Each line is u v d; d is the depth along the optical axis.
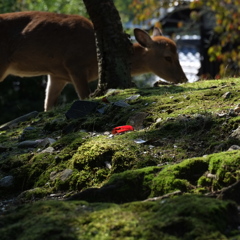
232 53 20.95
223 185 5.34
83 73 13.36
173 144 6.53
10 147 7.75
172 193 5.09
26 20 13.45
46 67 13.53
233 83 8.95
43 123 8.81
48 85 14.09
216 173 5.44
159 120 7.35
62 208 4.84
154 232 4.29
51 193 6.29
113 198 5.40
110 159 6.39
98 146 6.52
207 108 7.42
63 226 4.48
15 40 13.32
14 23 13.40
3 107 19.44
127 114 7.84
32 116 9.62
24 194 6.30
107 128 7.67
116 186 5.46
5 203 6.28
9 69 13.66
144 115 7.61
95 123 7.74
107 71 10.80
